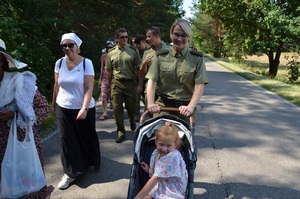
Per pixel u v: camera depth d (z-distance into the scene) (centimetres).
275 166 477
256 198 382
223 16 2286
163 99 363
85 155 434
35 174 270
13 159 258
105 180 425
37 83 905
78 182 418
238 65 2986
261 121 736
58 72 403
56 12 1445
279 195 391
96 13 1781
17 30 760
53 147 543
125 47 559
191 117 340
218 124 705
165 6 2548
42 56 885
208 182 421
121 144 564
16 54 739
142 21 2355
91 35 1847
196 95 338
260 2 1953
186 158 321
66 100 395
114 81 564
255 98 1045
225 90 1230
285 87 1284
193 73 343
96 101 958
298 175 447
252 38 2291
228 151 536
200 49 6775
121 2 1861
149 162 325
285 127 686
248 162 490
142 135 325
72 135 404
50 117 702
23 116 256
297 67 2069
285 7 2039
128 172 450
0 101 257
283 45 2283
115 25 1948
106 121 724
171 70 349
